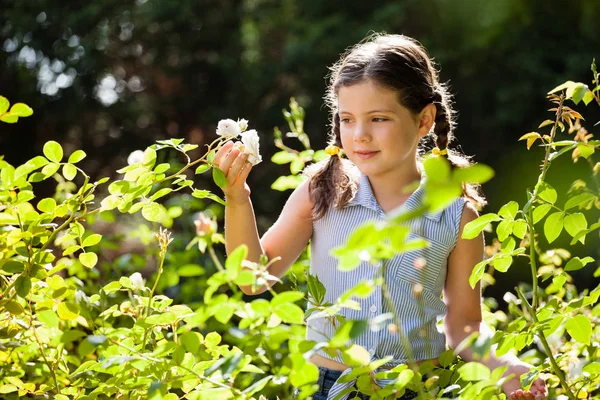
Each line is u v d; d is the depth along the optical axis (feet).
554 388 6.98
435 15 42.27
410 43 7.05
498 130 41.91
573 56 40.98
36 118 39.42
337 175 7.09
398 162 6.75
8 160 39.17
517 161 40.83
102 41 40.19
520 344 5.74
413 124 6.82
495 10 41.42
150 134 42.73
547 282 10.95
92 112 39.99
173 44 42.47
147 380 5.41
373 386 5.16
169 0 40.98
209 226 5.79
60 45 39.65
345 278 6.81
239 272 4.56
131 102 41.27
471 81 42.22
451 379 5.84
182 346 5.07
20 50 39.37
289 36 43.68
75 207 6.08
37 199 32.07
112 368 5.55
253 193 39.01
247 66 42.63
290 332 5.49
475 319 6.96
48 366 6.08
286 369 4.67
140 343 6.02
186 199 12.21
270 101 42.55
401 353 6.60
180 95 42.80
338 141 7.38
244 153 6.15
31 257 5.92
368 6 42.73
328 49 40.40
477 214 6.98
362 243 3.65
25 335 6.31
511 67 41.50
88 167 41.01
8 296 5.94
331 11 42.93
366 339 6.59
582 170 36.19
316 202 7.02
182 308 5.94
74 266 8.43
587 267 26.20
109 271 10.04
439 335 6.85
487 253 10.03
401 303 6.62
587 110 36.68
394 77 6.61
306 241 7.27
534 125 41.11
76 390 6.09
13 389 5.99
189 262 10.35
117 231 18.75
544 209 6.15
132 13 41.06
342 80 6.73
